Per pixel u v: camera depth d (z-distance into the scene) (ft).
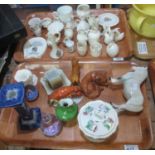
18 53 2.97
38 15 3.50
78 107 2.38
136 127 2.22
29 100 2.48
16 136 2.25
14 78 2.64
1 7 2.96
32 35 3.19
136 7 2.91
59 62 2.81
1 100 1.96
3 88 2.05
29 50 2.98
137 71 2.53
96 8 3.48
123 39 3.02
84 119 2.15
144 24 2.89
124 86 2.43
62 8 3.29
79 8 3.26
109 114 2.17
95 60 2.79
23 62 2.85
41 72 2.75
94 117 2.16
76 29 3.15
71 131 2.23
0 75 2.72
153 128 2.26
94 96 2.44
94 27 3.05
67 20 3.22
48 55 2.94
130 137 2.17
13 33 2.78
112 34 2.95
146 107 2.33
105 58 2.82
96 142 2.15
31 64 2.82
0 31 2.77
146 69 2.57
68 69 2.75
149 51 2.89
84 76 2.61
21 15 4.02
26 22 3.38
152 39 3.01
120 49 2.92
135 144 2.13
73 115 2.26
